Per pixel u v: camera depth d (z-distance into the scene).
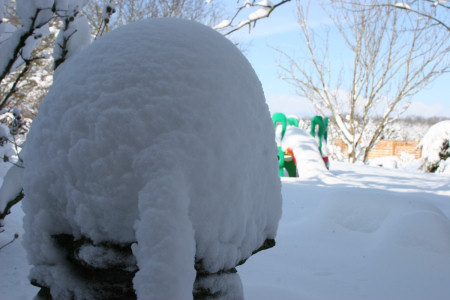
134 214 1.13
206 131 1.19
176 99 1.19
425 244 3.39
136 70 1.22
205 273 1.21
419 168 14.09
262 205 1.38
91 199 1.16
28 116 6.96
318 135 10.27
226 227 1.20
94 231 1.17
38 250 1.26
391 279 2.92
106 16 3.03
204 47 1.32
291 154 9.62
